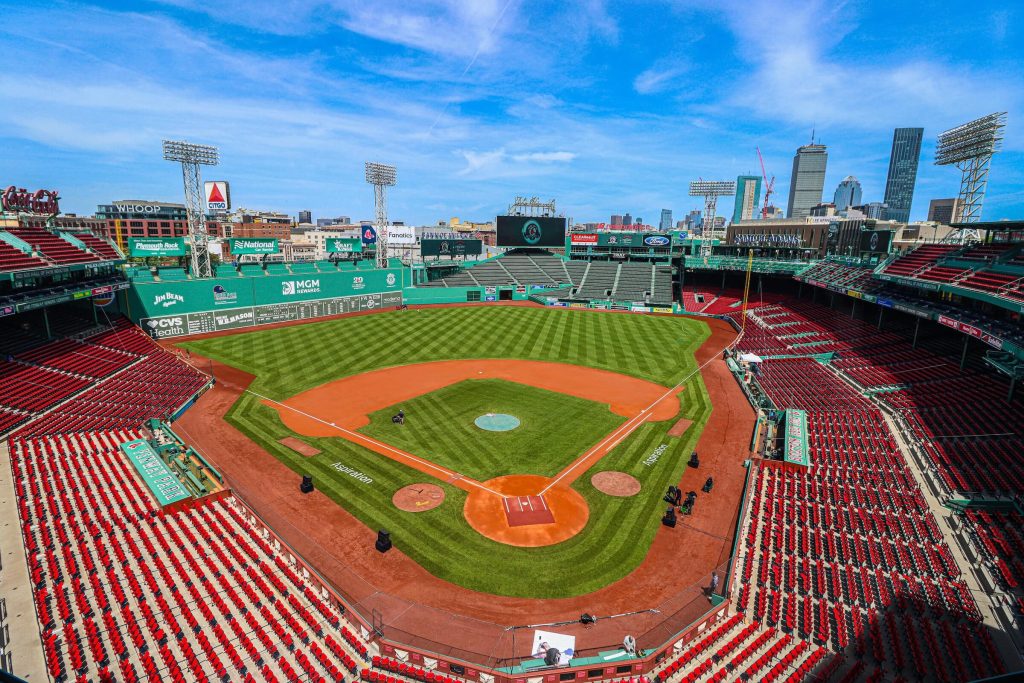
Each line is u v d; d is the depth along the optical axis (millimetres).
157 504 25484
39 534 22625
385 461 31703
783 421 37625
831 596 20406
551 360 55812
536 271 103938
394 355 56469
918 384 40188
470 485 29000
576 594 20859
